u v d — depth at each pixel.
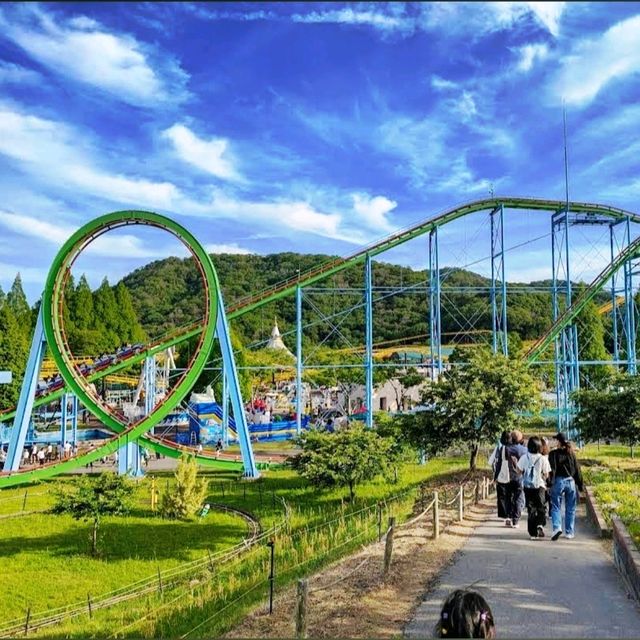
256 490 43.25
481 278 137.38
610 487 25.52
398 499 35.53
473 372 39.31
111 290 116.81
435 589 13.98
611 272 55.44
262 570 22.39
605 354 91.25
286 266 165.62
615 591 13.45
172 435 75.19
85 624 19.38
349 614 12.76
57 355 47.41
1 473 44.12
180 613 18.73
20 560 27.80
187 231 46.69
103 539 31.16
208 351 47.88
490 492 29.83
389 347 109.75
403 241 54.59
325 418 79.81
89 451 46.19
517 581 14.29
